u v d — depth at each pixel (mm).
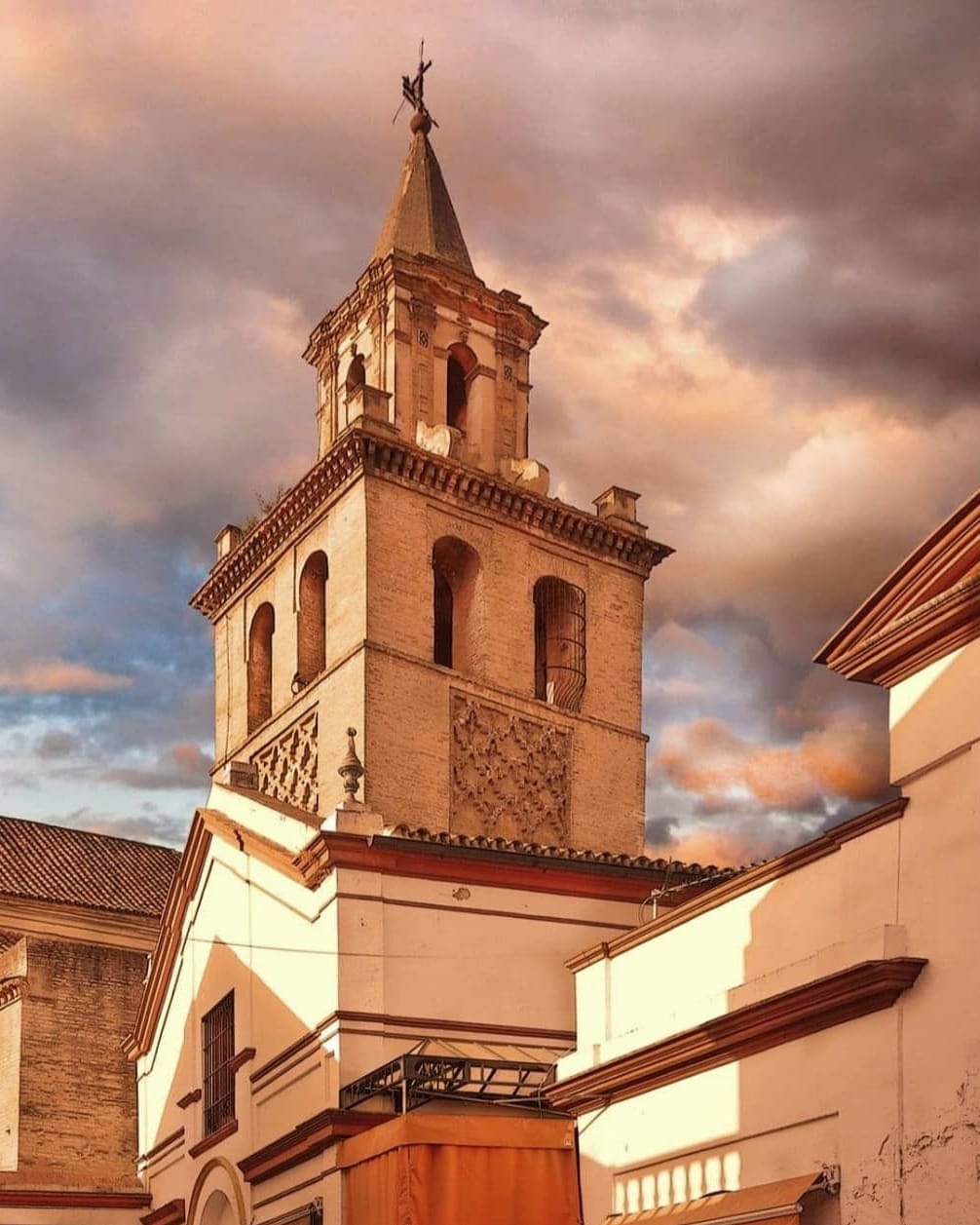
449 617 41938
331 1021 26406
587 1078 22438
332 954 26750
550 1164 23188
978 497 17594
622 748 41469
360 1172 24828
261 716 42562
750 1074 19859
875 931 18109
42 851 46125
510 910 27797
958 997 17234
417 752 37906
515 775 39438
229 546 44719
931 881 17828
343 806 27828
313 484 40469
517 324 43719
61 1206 34469
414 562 39375
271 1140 28297
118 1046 39625
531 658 40750
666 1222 20234
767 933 20297
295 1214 26812
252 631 43062
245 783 35000
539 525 41656
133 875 46344
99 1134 38719
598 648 41938
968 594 17531
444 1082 25297
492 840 27969
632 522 43469
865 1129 18016
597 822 40438
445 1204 22906
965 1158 16812
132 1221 34812
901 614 18812
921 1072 17484
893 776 18469
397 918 27125
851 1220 18031
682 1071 20984
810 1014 18766
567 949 27953
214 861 32531
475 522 40719
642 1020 22297
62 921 42656
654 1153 21375
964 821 17547
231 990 31141
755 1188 19438
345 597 39062
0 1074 39094
